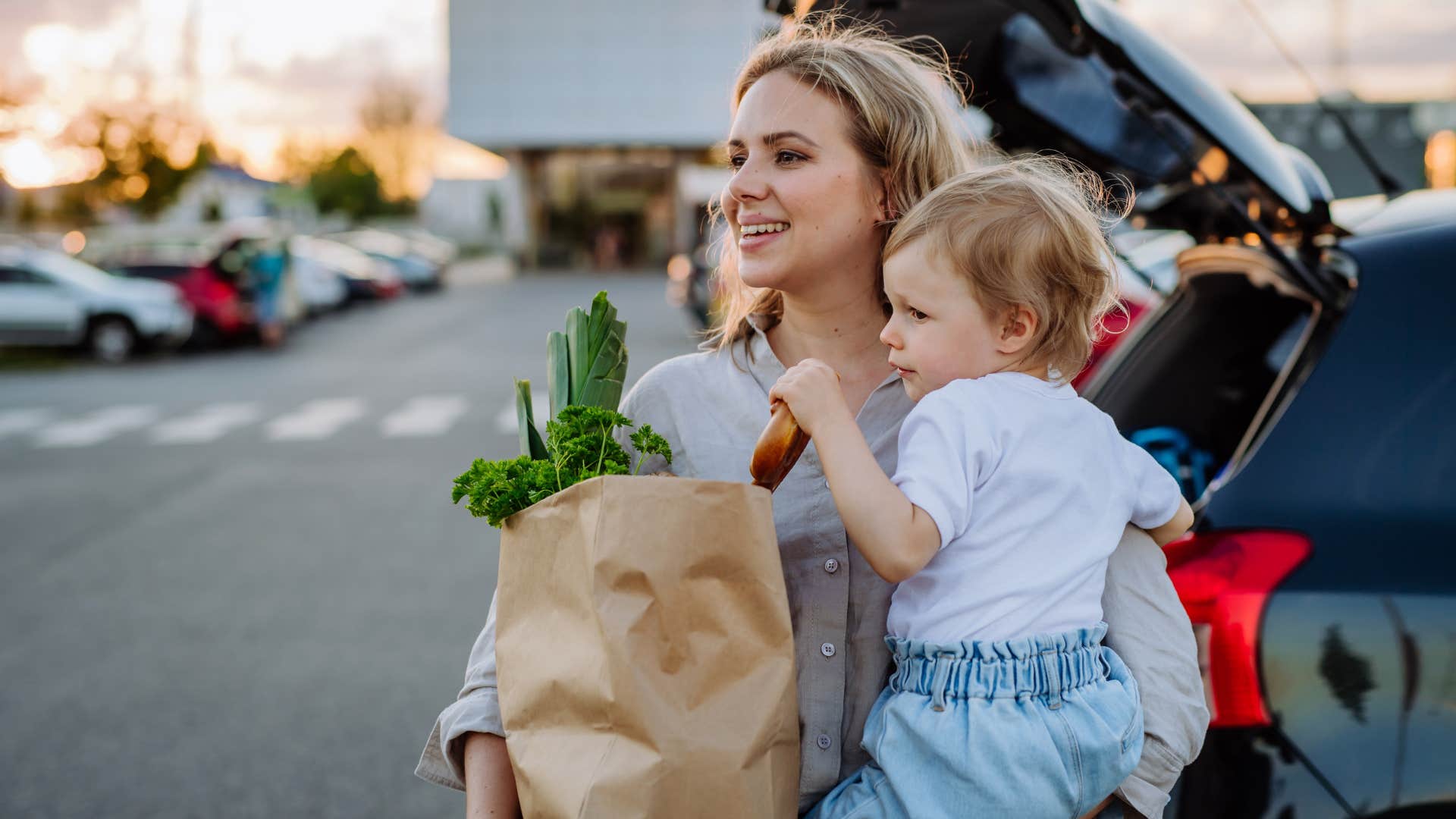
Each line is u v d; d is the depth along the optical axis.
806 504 1.31
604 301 1.30
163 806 3.24
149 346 16.58
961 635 1.21
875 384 1.40
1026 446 1.23
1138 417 2.18
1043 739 1.17
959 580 1.22
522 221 38.38
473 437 9.75
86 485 7.92
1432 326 1.75
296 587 5.33
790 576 1.31
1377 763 1.59
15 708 3.95
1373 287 1.80
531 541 1.15
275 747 3.60
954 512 1.18
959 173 1.38
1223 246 2.21
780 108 1.32
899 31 2.03
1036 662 1.20
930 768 1.19
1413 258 1.81
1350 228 1.95
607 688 1.06
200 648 4.53
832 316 1.38
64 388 13.63
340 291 25.48
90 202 31.11
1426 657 1.60
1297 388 1.79
